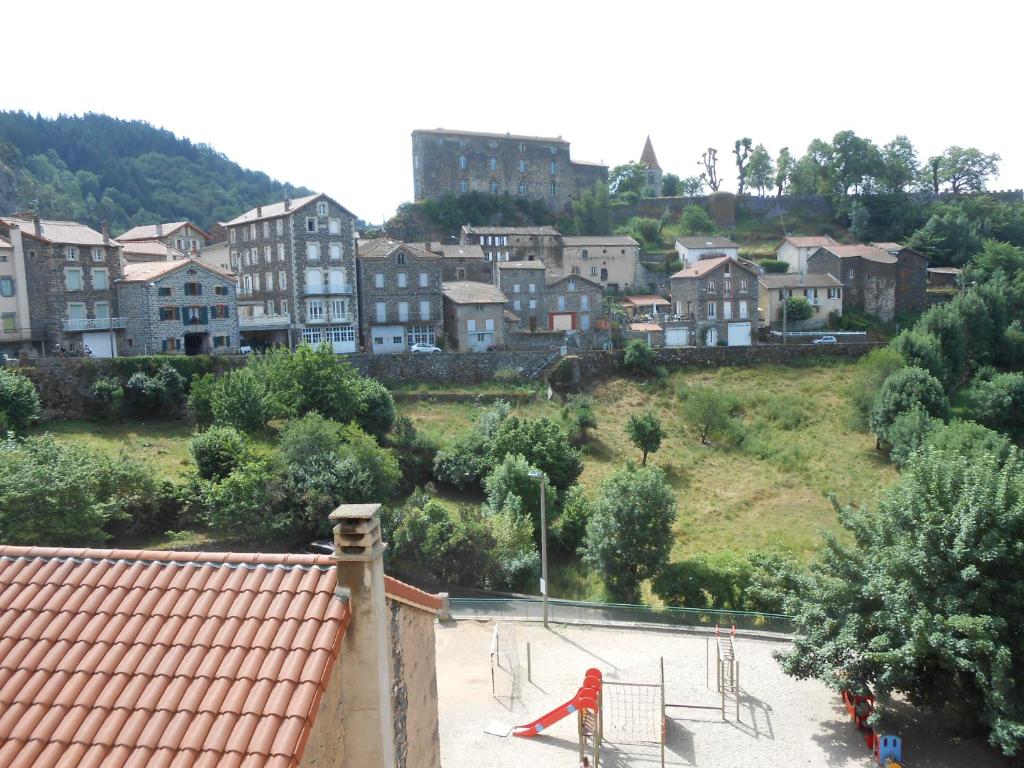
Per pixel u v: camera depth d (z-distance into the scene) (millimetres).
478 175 103062
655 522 30203
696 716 19922
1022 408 52500
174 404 44812
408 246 63750
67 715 7410
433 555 30797
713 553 34000
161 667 7852
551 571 33500
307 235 58750
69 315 50250
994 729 15312
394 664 9703
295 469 33719
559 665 23094
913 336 58594
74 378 43406
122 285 52219
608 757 17984
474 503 39750
